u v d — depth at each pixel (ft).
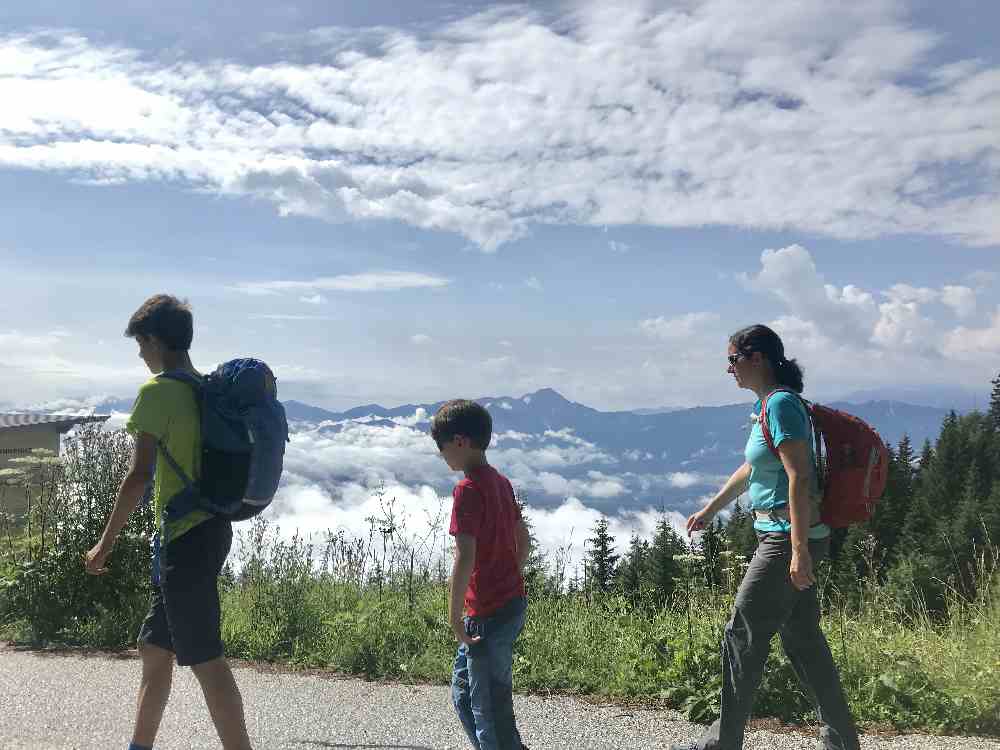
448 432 11.65
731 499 14.11
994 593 19.48
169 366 12.61
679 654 17.48
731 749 13.19
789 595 12.94
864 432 12.80
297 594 22.68
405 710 16.38
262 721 15.52
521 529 12.05
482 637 11.48
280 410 12.40
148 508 23.94
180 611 11.89
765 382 13.39
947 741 14.74
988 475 223.51
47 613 22.81
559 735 14.96
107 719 15.29
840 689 13.37
